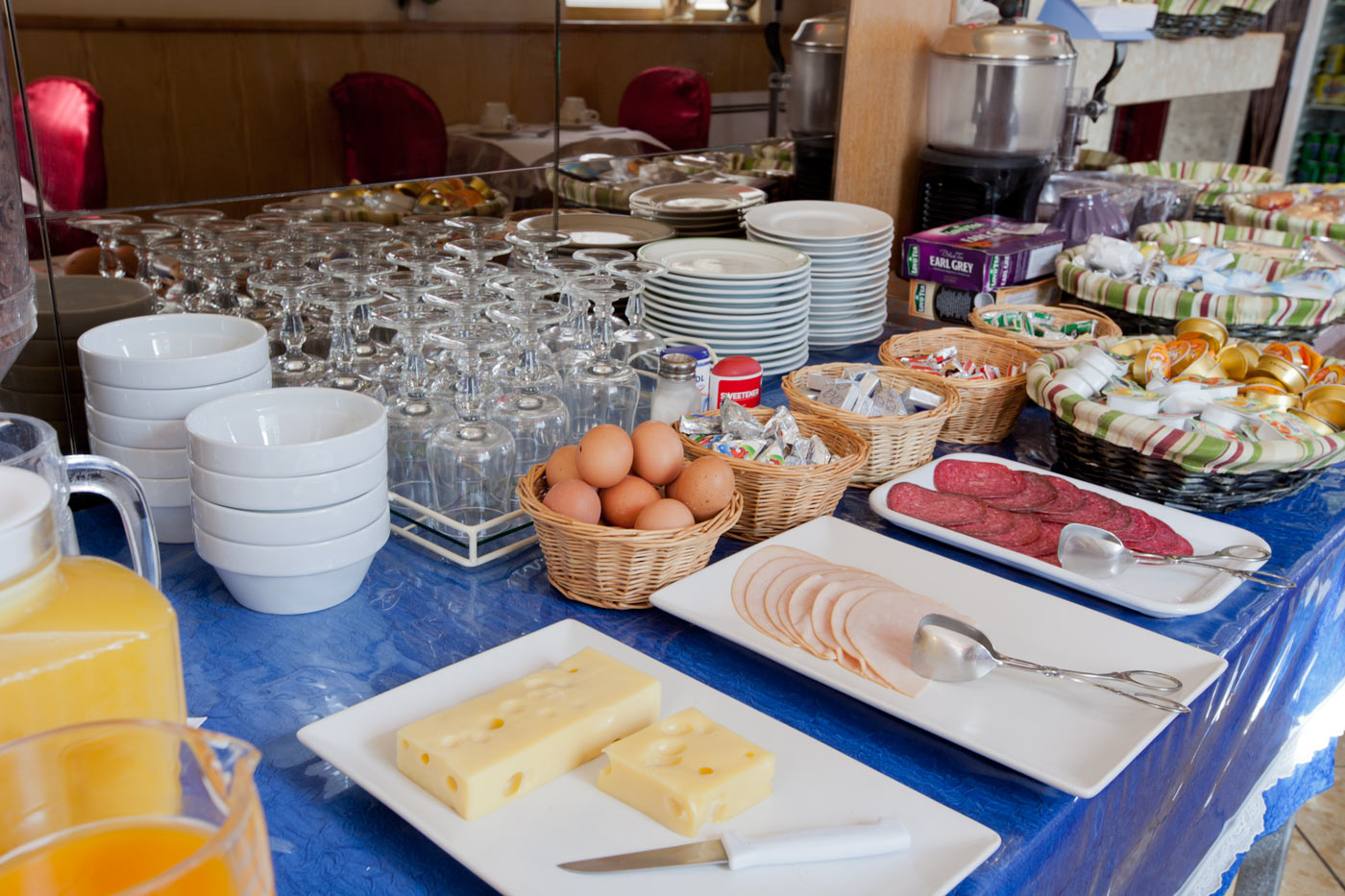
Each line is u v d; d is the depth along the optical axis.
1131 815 0.79
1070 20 2.63
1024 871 0.64
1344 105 4.03
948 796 0.69
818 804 0.64
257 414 0.88
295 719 0.74
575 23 1.53
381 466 0.87
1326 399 1.23
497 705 0.68
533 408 1.05
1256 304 1.53
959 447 1.32
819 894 0.57
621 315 1.57
